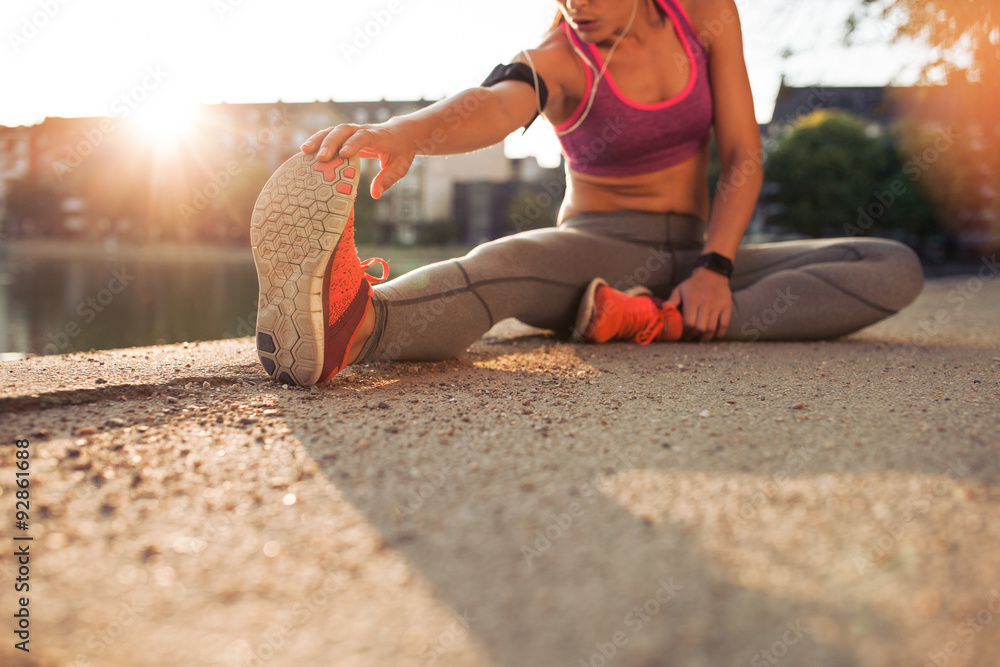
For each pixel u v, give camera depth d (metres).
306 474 0.81
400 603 0.54
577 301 1.91
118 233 36.09
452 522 0.68
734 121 1.96
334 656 0.48
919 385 1.31
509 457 0.86
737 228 1.94
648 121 1.90
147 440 0.94
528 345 1.97
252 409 1.11
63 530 0.67
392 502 0.73
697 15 1.99
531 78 1.73
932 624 0.50
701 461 0.83
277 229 1.21
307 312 1.22
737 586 0.55
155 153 35.31
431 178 55.34
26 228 36.44
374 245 44.53
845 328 2.04
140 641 0.50
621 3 1.79
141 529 0.67
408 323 1.45
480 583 0.57
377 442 0.93
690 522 0.66
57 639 0.50
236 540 0.65
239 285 10.16
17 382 1.21
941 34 3.11
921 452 0.84
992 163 3.74
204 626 0.52
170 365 1.49
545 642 0.49
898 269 2.00
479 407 1.13
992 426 0.96
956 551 0.59
